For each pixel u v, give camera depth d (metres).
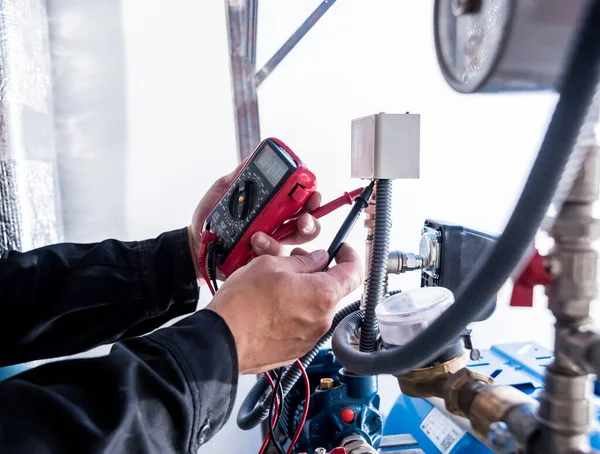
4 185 0.84
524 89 0.22
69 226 1.07
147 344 0.35
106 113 1.05
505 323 1.11
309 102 1.04
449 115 1.06
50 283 0.64
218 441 1.09
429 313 0.36
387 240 0.51
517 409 0.29
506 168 1.08
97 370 0.33
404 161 0.50
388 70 1.05
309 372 0.72
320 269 0.47
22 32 0.88
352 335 0.49
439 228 0.60
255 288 0.40
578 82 0.18
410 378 0.37
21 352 0.64
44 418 0.29
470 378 0.35
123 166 1.07
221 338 0.36
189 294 0.69
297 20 1.02
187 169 1.09
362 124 0.54
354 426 0.64
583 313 0.26
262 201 0.57
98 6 1.02
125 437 0.29
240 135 1.01
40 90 0.97
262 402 0.67
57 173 1.05
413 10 1.04
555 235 0.26
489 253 0.22
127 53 1.04
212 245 0.59
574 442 0.26
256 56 1.00
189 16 1.05
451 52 0.25
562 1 0.18
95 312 0.66
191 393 0.33
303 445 0.66
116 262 0.67
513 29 0.19
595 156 0.24
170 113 1.07
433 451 0.67
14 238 0.85
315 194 0.60
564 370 0.26
